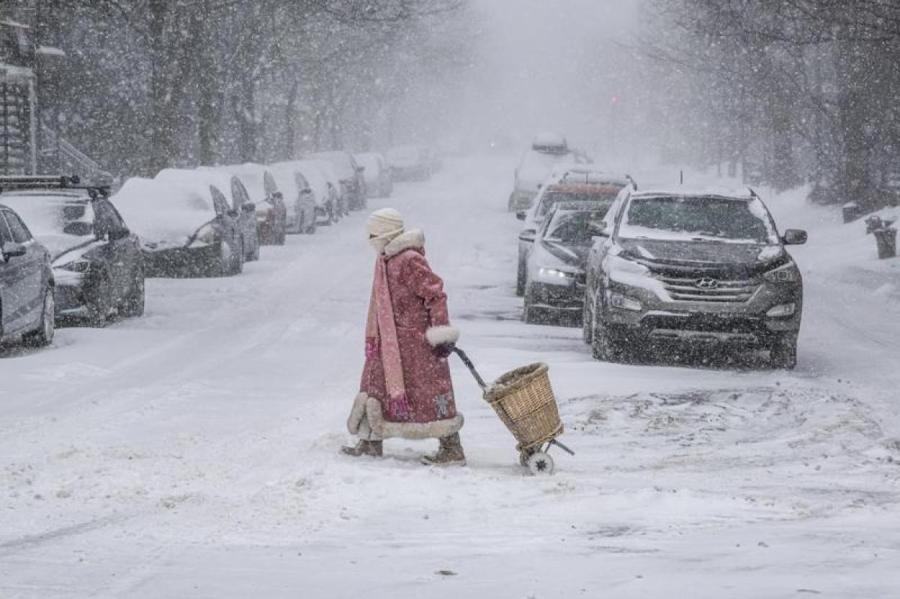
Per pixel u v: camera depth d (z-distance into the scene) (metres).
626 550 14.36
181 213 66.12
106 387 30.88
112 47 130.88
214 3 102.69
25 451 22.14
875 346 43.00
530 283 47.66
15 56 96.38
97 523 16.17
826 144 125.19
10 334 36.72
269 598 11.94
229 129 139.75
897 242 83.69
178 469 20.08
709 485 19.84
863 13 72.06
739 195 40.19
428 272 21.28
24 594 12.12
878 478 20.69
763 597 11.41
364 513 17.05
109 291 46.12
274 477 19.50
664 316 36.22
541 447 21.34
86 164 119.75
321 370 34.62
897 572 12.49
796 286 36.72
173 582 12.67
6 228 37.88
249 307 52.69
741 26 78.25
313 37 130.25
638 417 27.52
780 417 27.78
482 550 14.54
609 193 61.97
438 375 21.39
